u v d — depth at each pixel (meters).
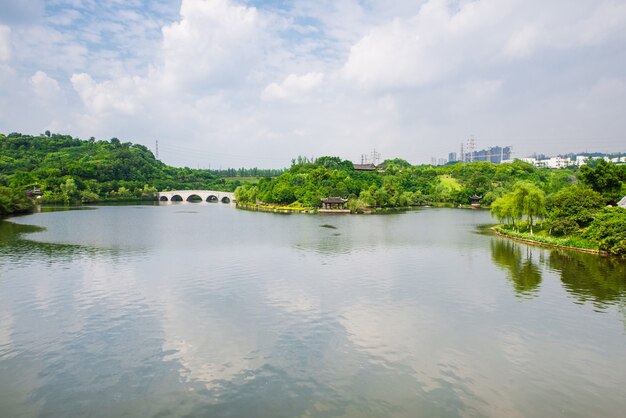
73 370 34.59
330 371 34.31
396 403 29.67
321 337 41.19
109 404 29.64
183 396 30.62
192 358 36.69
